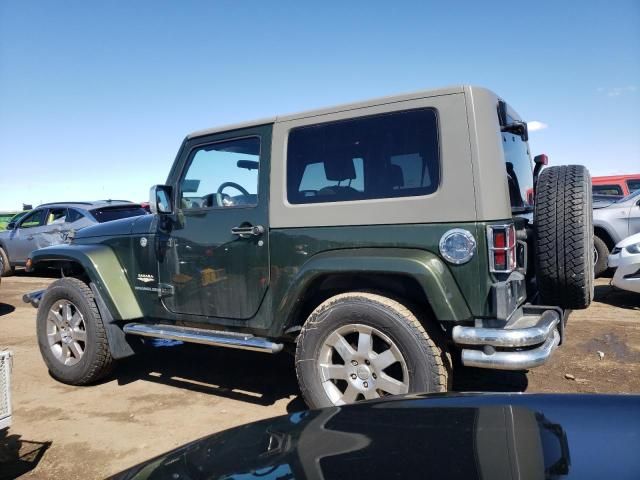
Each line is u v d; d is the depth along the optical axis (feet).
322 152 11.78
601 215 29.32
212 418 13.03
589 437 4.49
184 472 4.94
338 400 11.07
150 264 14.57
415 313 10.55
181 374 16.58
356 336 11.36
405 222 10.55
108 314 15.08
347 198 11.35
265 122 12.60
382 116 11.12
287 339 12.85
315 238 11.50
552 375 14.78
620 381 14.12
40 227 39.93
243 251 12.60
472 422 4.98
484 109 10.23
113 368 15.88
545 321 10.02
